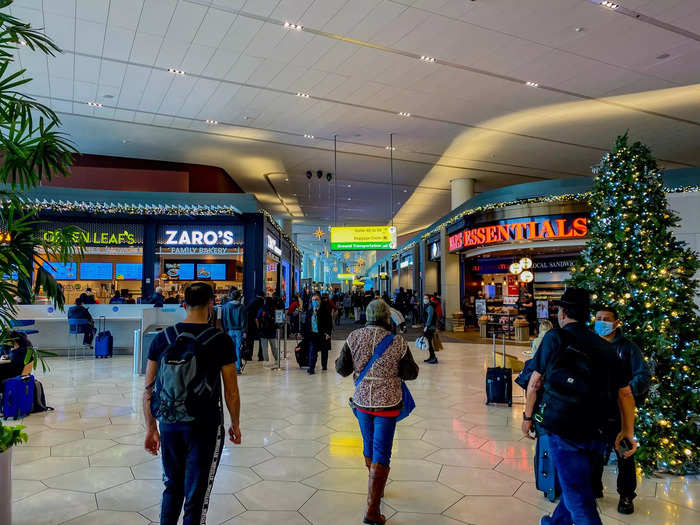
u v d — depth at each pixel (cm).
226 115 1316
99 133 1468
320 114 1309
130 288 1563
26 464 404
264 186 2248
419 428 521
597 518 221
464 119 1345
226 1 784
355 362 319
